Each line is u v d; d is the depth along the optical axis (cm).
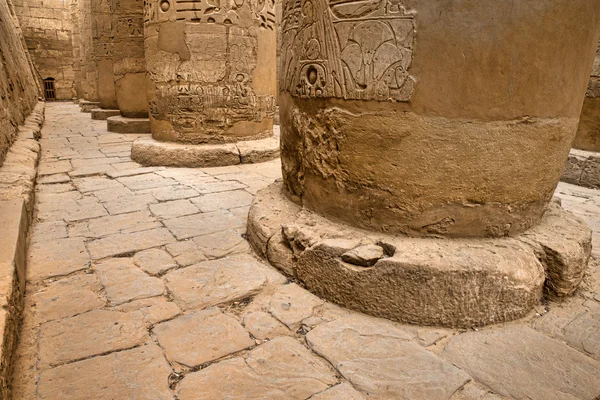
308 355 203
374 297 237
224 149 621
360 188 266
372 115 247
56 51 2053
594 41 249
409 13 226
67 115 1343
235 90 630
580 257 250
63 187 500
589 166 570
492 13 217
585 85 258
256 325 228
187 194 479
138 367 193
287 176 350
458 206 248
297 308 246
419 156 240
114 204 438
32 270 285
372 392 179
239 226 381
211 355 202
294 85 308
